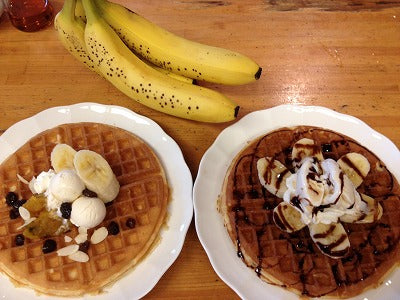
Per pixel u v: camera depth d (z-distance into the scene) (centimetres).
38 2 45
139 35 37
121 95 41
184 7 48
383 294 30
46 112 39
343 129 38
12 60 44
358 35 46
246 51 45
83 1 35
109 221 32
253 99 41
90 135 37
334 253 30
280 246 31
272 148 36
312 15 48
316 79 43
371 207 32
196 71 38
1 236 32
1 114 40
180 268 33
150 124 38
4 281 30
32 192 33
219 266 31
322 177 31
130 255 31
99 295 30
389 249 31
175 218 33
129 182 35
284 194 32
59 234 32
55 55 44
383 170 35
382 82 43
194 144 39
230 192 34
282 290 30
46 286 30
